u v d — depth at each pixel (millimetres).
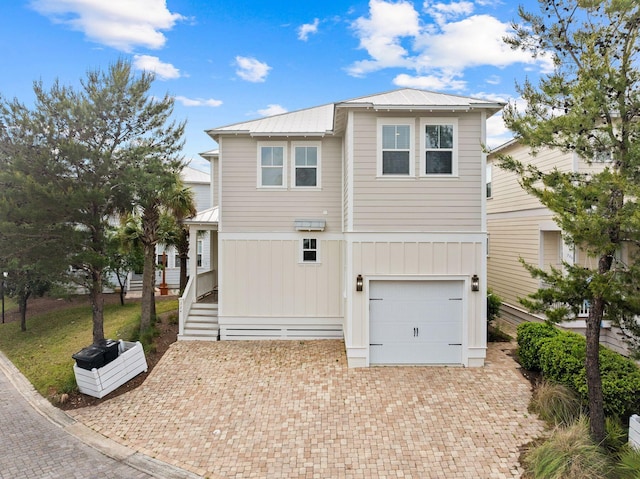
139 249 15969
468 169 9844
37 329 15914
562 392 7332
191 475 5824
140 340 11602
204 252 24000
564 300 6113
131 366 9336
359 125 9867
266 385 8898
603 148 5809
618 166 5816
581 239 5508
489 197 17328
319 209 12438
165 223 14977
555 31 6273
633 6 5297
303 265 12430
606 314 6008
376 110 9734
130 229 14945
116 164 10734
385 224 9891
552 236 13141
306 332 12453
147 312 12641
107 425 7363
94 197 9805
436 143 9891
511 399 8016
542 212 12977
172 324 13836
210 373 9641
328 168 12406
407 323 10000
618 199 5602
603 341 11586
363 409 7715
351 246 9898
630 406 6645
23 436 7094
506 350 11078
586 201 5633
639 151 5234
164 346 11656
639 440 5598
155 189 10898
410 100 10273
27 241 9641
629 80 5543
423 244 9867
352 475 5758
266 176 12469
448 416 7379
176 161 12125
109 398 8492
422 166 9852
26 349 13242
